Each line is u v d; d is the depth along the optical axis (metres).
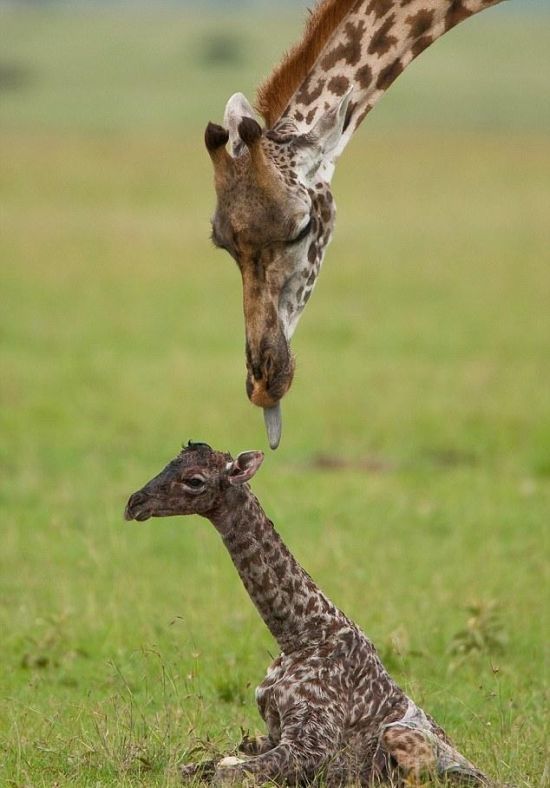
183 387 27.66
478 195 64.75
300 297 11.41
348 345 32.50
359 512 19.61
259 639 14.48
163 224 52.75
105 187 63.38
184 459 9.98
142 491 9.89
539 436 24.12
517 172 73.88
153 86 129.75
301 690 9.86
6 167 68.94
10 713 11.98
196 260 45.28
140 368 29.55
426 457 23.69
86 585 16.28
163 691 12.30
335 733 9.73
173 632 14.48
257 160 10.88
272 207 10.97
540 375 29.31
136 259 44.91
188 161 74.31
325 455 23.55
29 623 14.98
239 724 11.70
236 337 33.56
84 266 43.44
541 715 12.22
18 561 17.19
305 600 10.16
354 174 71.25
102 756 10.62
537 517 19.48
